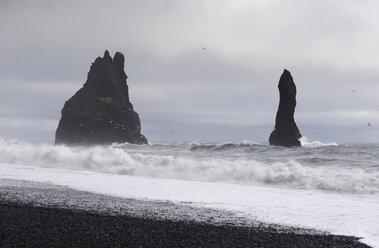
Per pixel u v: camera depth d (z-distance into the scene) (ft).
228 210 79.87
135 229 60.08
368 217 74.69
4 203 79.61
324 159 161.89
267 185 120.06
